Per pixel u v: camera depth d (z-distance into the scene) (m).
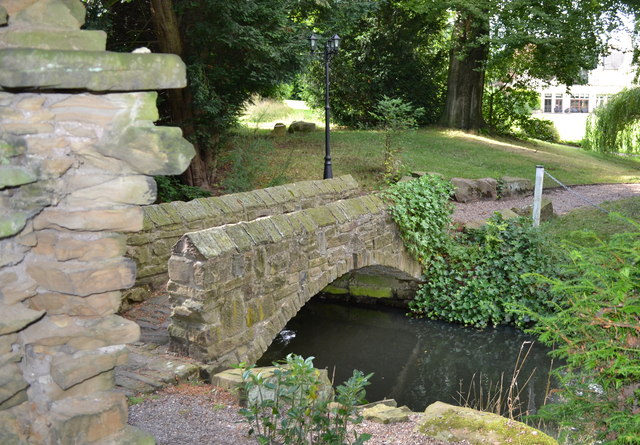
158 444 3.24
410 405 6.82
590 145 23.92
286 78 12.39
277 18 11.49
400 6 21.91
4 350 1.91
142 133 1.93
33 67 1.73
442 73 25.44
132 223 2.00
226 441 3.30
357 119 23.92
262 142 14.58
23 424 1.96
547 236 9.73
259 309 5.66
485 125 23.72
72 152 1.91
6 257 1.92
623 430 2.71
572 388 3.07
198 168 12.36
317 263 6.81
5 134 1.81
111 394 2.06
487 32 21.45
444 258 9.99
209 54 11.92
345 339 8.95
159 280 6.57
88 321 2.00
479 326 9.41
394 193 8.97
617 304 2.63
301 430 3.06
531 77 24.59
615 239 3.05
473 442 3.37
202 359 4.91
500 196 13.90
